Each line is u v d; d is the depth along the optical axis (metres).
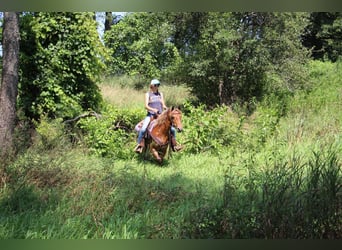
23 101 12.45
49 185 6.71
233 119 13.93
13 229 5.04
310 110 15.70
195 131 11.52
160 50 24.69
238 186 5.74
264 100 17.30
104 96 19.53
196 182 7.98
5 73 10.00
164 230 5.08
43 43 12.86
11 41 10.03
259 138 11.66
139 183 7.18
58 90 12.54
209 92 19.08
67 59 12.95
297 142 11.48
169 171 9.63
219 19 17.34
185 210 5.99
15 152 7.67
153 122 10.44
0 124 9.73
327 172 4.84
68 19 12.79
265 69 17.80
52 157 7.67
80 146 10.79
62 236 4.94
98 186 6.50
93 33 13.13
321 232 4.52
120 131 11.71
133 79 26.72
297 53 18.16
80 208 5.80
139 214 5.71
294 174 5.20
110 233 5.04
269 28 17.45
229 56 17.30
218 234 4.78
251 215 4.72
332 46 24.12
